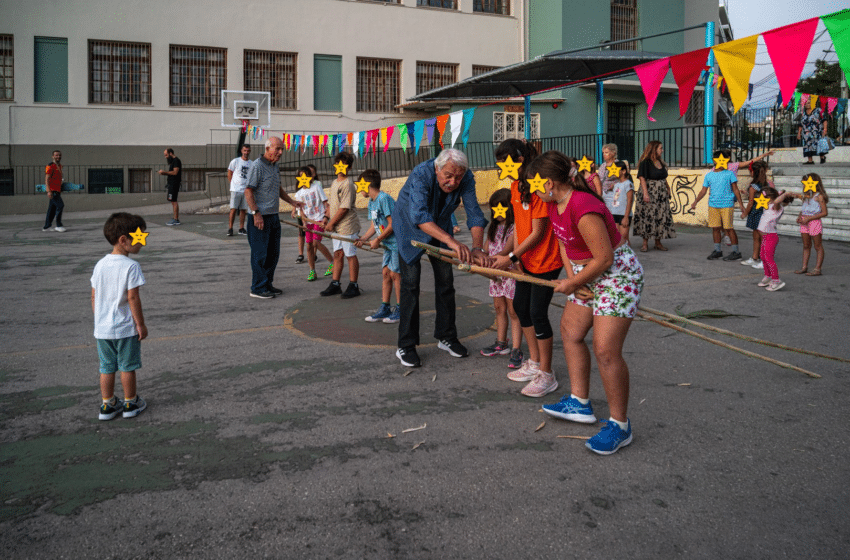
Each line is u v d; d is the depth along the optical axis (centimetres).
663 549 274
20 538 285
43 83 2011
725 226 988
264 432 394
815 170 1388
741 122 1655
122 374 414
